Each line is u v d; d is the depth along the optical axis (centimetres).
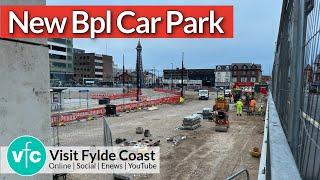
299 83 256
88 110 4125
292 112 267
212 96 9125
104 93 9988
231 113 4669
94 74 18712
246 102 5219
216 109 4125
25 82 238
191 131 3055
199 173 1675
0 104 218
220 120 3073
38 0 248
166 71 17038
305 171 208
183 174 1656
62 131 2892
